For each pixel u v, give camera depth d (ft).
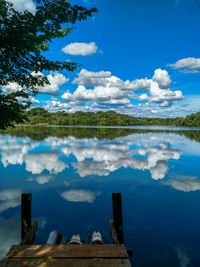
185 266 24.56
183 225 33.32
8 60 18.13
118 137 175.63
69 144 121.39
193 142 139.44
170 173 60.95
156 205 40.40
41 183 52.03
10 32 16.52
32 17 16.93
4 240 29.45
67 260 19.60
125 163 72.69
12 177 56.29
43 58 18.93
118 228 26.08
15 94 19.13
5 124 18.85
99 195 45.39
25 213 26.50
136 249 27.63
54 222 34.88
